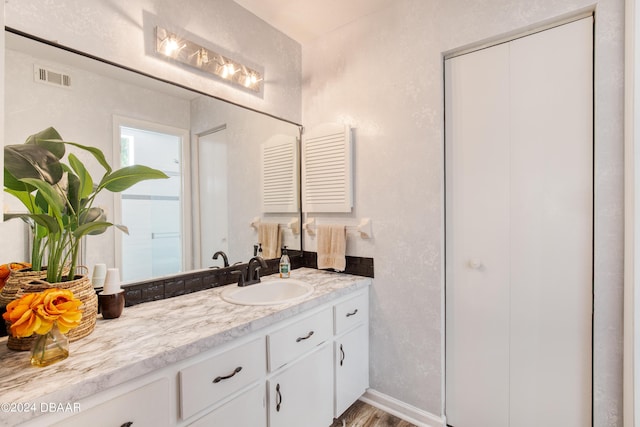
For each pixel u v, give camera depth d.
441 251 1.68
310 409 1.50
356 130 1.98
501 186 1.55
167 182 1.54
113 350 0.94
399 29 1.81
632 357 1.15
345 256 2.04
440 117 1.67
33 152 0.97
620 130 1.23
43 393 0.72
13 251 1.08
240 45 1.84
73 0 1.22
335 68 2.08
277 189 2.08
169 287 1.52
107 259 1.32
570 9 1.33
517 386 1.53
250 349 1.21
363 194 1.96
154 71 1.47
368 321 1.95
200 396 1.04
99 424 0.82
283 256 1.98
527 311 1.50
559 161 1.41
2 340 1.00
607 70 1.26
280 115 2.10
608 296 1.26
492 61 1.57
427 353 1.74
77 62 1.25
